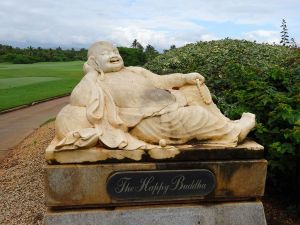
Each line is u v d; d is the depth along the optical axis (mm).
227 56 6457
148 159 2971
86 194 2932
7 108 11930
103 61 3432
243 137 3230
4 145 7270
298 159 3562
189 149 3006
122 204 2996
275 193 4176
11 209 4109
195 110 3158
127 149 2930
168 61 6941
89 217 2943
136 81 3365
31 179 4973
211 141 3154
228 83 5414
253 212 3143
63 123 3072
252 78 4641
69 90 17750
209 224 3090
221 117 3385
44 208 4051
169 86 3562
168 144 3082
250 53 6645
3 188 4777
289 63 6102
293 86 4281
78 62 42469
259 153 3117
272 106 3873
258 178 3121
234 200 3156
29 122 9711
